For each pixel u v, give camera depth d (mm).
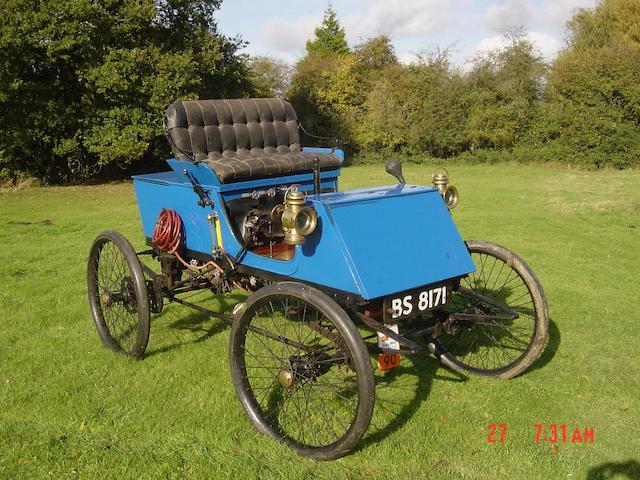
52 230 9445
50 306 5391
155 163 20125
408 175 18359
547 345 4359
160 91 16328
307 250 3189
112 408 3482
